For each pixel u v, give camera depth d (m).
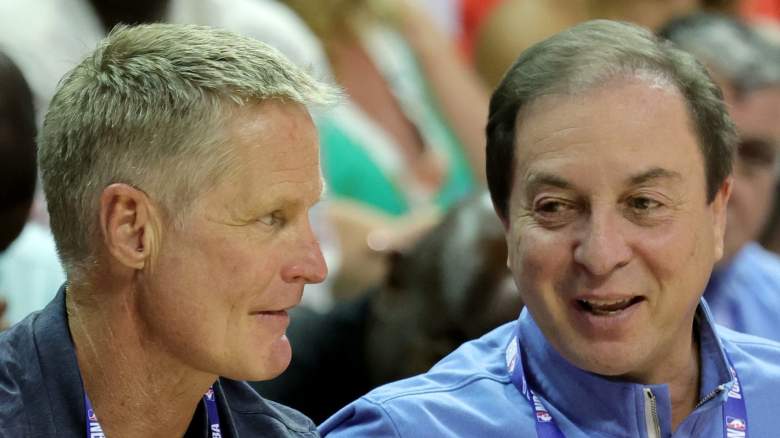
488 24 11.98
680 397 5.78
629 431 5.61
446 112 11.34
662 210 5.37
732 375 5.80
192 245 4.75
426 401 5.70
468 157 11.30
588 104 5.33
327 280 9.59
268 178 4.76
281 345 4.89
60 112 4.86
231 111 4.76
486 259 7.38
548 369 5.73
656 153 5.31
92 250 4.83
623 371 5.51
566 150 5.33
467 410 5.69
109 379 4.93
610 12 11.72
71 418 4.78
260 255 4.79
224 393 5.23
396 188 10.97
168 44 4.84
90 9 8.77
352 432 5.69
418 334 7.57
